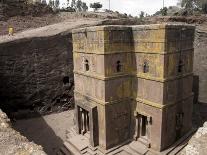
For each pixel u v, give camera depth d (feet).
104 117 48.24
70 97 81.97
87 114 56.29
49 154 54.49
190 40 51.39
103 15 134.00
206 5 153.17
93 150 49.98
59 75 78.79
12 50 72.13
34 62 74.90
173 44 45.73
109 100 48.34
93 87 50.88
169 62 45.62
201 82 82.02
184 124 54.03
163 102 45.75
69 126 68.80
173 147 49.11
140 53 48.75
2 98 72.54
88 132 56.85
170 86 46.93
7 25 106.22
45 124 70.90
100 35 45.80
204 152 28.27
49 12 127.44
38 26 114.01
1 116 39.65
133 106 52.06
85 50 51.90
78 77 56.54
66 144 55.01
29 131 66.39
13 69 72.74
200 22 116.16
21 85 74.13
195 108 74.23
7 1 111.75
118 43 47.91
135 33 48.96
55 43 77.15
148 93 48.29
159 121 46.55
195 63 85.97
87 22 96.37
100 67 47.47
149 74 47.44
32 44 74.13
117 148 50.16
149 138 49.29
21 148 30.30
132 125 52.90
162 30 43.14
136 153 47.88
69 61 79.92
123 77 50.03
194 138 31.30
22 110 75.25
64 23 102.68
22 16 115.65
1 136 32.86
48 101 78.48
